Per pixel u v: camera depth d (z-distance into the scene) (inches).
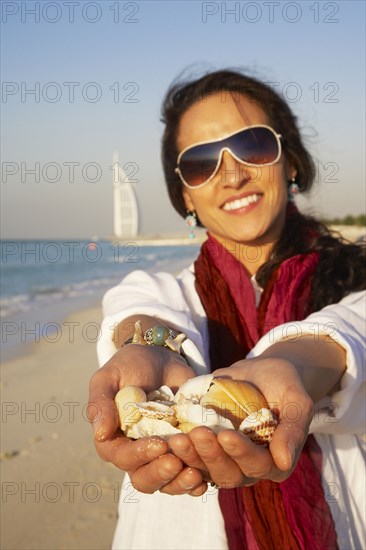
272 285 82.7
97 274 1202.6
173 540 72.2
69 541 139.3
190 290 85.2
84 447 200.8
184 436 45.1
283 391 53.2
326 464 74.8
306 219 90.4
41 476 177.3
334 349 66.4
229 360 81.4
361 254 82.9
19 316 569.6
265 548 70.5
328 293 79.8
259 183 84.0
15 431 217.2
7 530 143.9
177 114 88.1
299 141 90.0
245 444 43.7
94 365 340.8
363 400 71.3
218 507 72.4
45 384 296.4
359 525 74.0
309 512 71.3
